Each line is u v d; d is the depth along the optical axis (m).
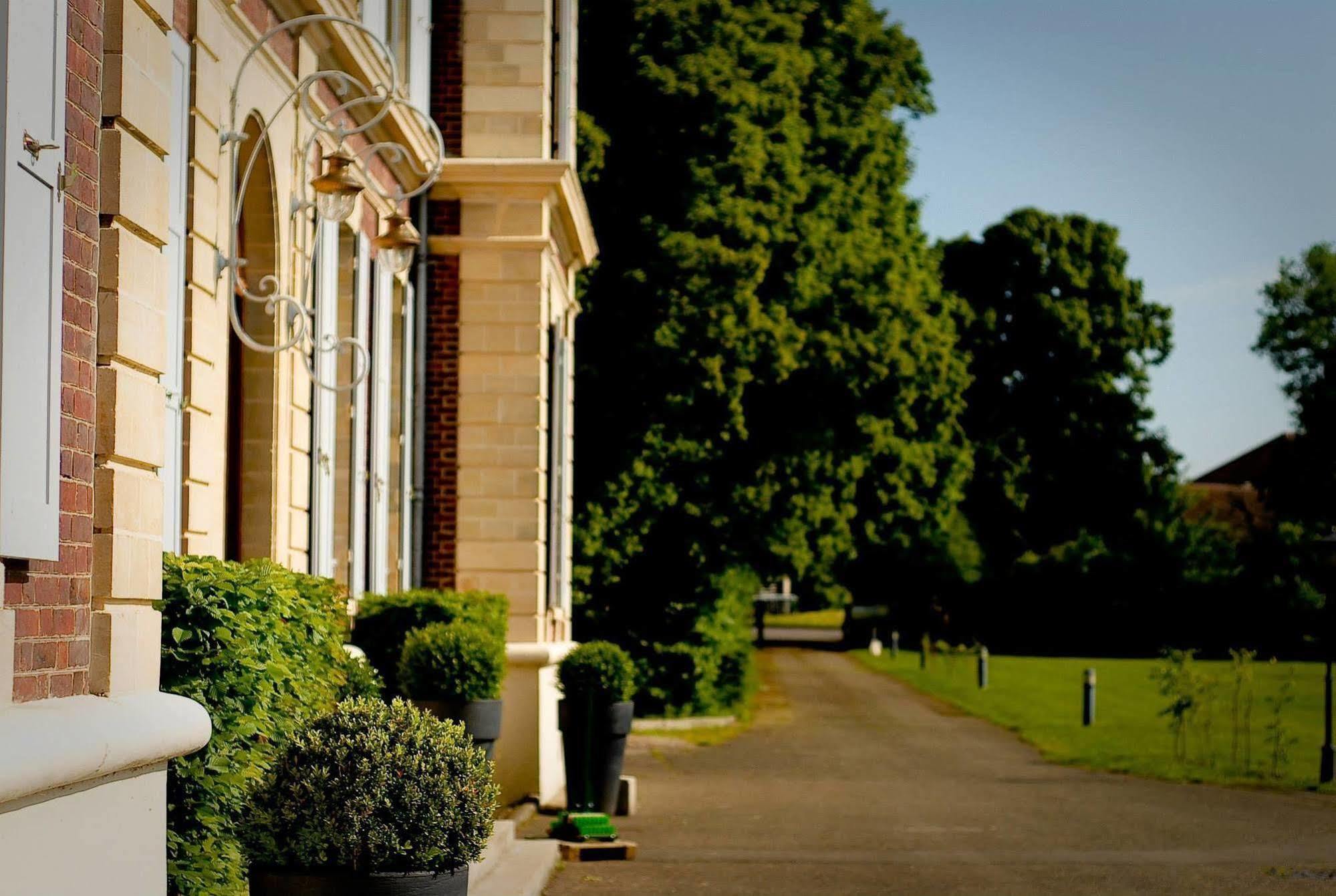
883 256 31.17
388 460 15.80
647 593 29.55
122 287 6.10
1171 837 15.19
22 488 5.23
